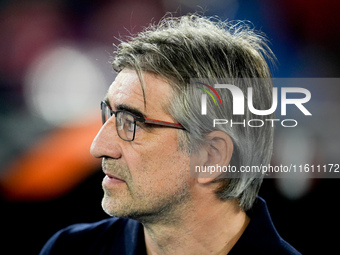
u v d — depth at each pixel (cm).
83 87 2506
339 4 2573
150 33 415
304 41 2612
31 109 2120
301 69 2573
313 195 1278
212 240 404
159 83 374
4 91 2400
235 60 411
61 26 2744
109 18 2745
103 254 467
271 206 1259
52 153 1555
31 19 2728
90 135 1758
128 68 391
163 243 407
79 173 1421
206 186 390
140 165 372
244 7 2647
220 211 401
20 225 1200
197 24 464
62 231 521
